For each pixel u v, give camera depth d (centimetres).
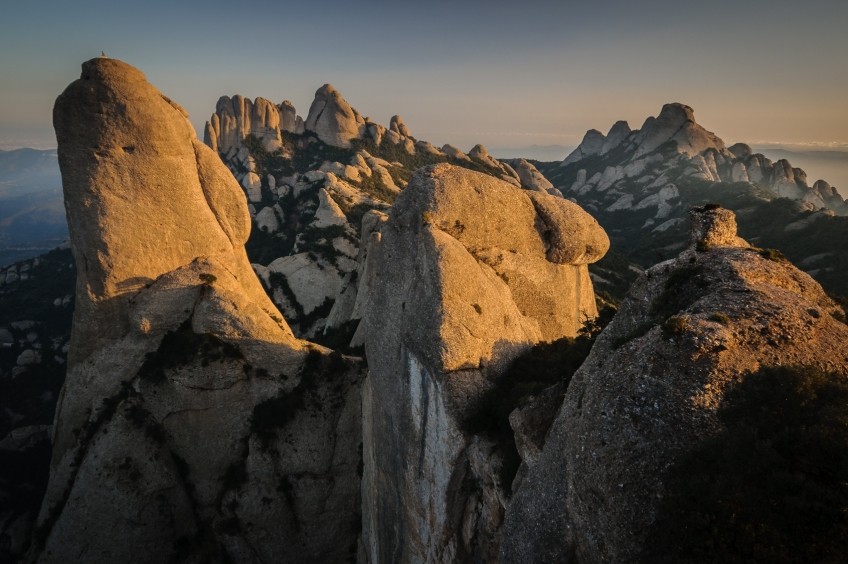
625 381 1605
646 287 2166
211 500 3647
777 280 1900
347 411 3831
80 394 3612
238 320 3744
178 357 3634
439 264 2741
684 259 2117
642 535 1351
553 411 2166
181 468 3625
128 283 3734
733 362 1534
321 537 3703
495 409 2480
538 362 2762
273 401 3744
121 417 3503
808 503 1196
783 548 1155
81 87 3644
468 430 2458
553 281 3650
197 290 3844
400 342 2784
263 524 3581
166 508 3494
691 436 1423
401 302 2888
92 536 3338
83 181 3653
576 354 2797
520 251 3516
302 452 3684
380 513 2992
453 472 2400
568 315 3741
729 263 1958
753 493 1260
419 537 2591
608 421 1556
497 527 2144
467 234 3256
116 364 3644
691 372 1528
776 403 1423
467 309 2691
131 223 3759
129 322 3725
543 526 1691
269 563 3606
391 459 2812
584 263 3847
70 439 3603
